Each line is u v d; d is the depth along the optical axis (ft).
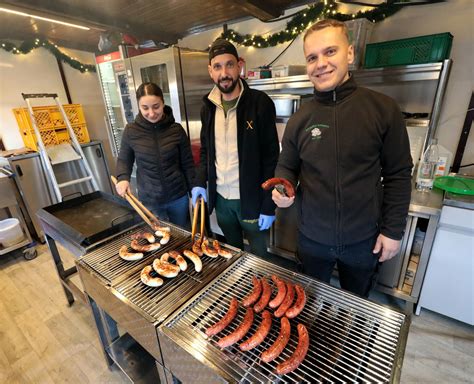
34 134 8.85
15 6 5.87
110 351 4.38
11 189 8.11
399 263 5.22
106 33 8.95
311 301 2.73
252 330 2.46
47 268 7.55
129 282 3.14
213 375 2.14
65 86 11.25
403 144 3.14
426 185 5.08
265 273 3.19
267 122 4.51
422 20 5.95
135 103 8.78
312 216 3.61
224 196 5.24
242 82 4.52
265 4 6.89
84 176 10.17
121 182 4.94
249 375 2.07
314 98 3.44
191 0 6.65
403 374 4.31
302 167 3.70
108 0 6.43
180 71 7.54
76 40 10.50
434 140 5.22
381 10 6.21
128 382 4.38
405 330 2.36
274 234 7.02
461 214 4.33
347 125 3.16
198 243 3.71
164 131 5.55
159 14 7.66
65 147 9.43
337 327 2.43
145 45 11.00
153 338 2.68
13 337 5.31
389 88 6.57
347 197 3.30
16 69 9.84
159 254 3.66
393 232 3.32
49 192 9.19
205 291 2.95
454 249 4.55
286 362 2.05
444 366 4.41
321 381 2.02
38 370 4.64
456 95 5.96
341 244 3.54
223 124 4.78
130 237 4.09
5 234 7.72
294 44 7.97
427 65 5.29
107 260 3.56
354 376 2.02
